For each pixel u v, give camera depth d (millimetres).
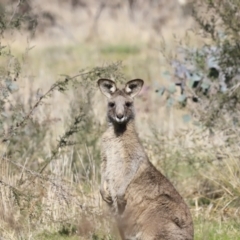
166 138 30234
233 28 27641
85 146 27906
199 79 29531
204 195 27234
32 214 23703
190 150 29359
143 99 35344
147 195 22281
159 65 47531
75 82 24641
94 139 28969
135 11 65375
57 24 62344
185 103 29844
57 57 52719
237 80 28500
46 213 23953
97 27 63406
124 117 22750
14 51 51219
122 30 62750
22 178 25016
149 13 64000
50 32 61531
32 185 24438
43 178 23641
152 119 34719
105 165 23234
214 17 28672
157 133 29781
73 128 25641
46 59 51688
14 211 23875
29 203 23516
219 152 27625
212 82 29297
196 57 29719
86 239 23156
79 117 26062
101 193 23188
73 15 65062
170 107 31766
